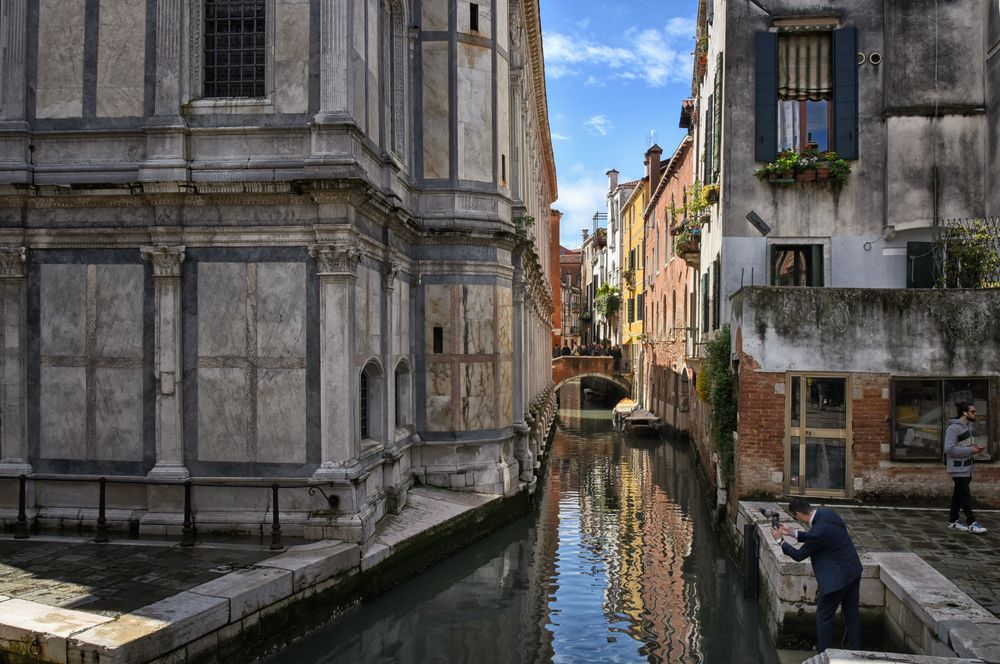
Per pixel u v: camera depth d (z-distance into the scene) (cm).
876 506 1159
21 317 1066
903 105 1476
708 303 1802
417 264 1439
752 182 1509
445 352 1440
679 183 2720
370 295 1150
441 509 1288
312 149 1034
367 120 1141
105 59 1079
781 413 1184
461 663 872
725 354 1398
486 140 1480
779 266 1550
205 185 1007
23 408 1068
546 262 3731
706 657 881
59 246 1064
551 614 1025
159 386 1038
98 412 1061
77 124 1080
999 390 1154
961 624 651
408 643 932
